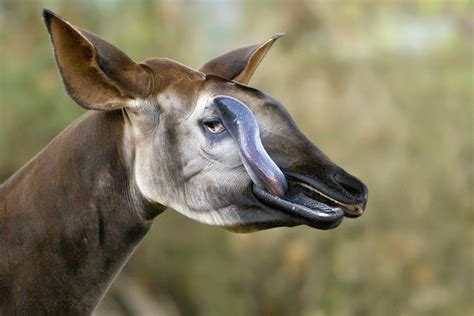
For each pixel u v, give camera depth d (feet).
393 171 172.96
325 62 182.19
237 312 182.50
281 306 179.42
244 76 51.98
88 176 49.44
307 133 176.55
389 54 183.21
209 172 47.01
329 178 45.75
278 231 175.42
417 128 176.04
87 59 46.44
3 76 170.40
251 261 179.22
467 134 175.94
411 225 171.83
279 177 44.98
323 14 185.88
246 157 45.42
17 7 176.24
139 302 183.73
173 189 47.65
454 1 191.11
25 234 49.67
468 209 172.45
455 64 182.29
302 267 174.19
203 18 183.21
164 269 183.62
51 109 171.32
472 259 170.81
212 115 47.14
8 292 49.67
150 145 48.03
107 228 49.44
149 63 48.80
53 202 49.62
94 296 50.06
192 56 179.73
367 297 172.14
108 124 49.29
